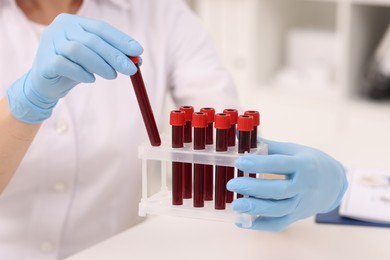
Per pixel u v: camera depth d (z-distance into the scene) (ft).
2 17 3.92
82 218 3.96
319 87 8.68
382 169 4.32
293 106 8.86
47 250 3.91
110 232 4.05
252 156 2.68
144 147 2.82
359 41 8.42
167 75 4.34
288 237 3.45
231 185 2.70
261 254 3.26
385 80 8.29
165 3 4.40
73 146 3.86
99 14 4.16
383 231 3.53
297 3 9.56
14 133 3.24
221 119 2.72
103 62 2.81
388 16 8.79
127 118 4.00
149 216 4.25
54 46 2.92
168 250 3.29
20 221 3.86
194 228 3.55
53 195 3.89
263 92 9.05
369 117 8.20
